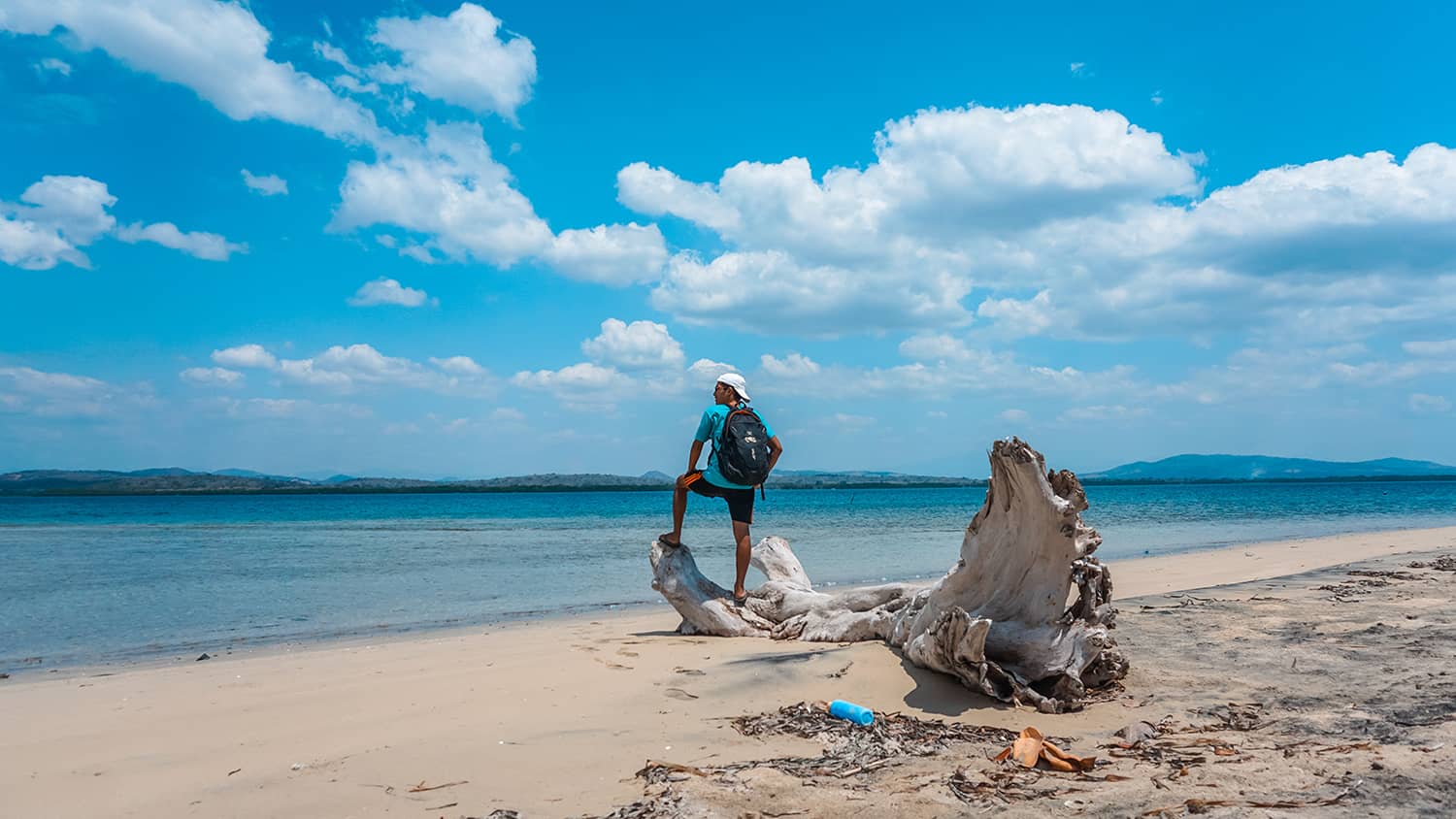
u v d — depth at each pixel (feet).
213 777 11.17
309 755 12.09
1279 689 15.14
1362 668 16.40
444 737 12.85
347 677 17.67
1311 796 9.57
